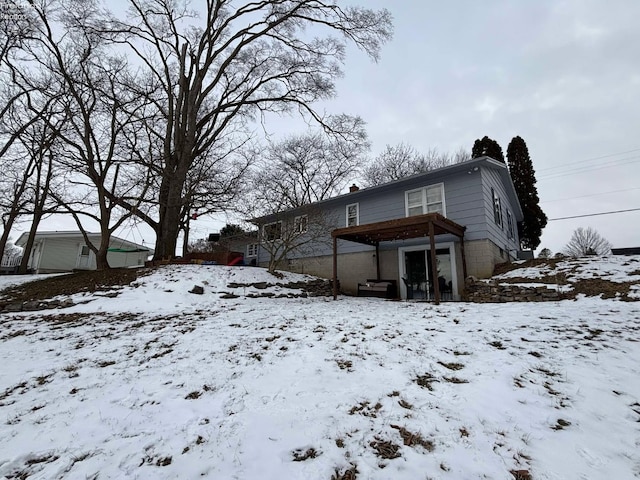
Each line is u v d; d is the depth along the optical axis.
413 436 2.44
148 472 2.10
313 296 12.44
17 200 15.24
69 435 2.59
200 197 15.90
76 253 23.88
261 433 2.52
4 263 37.47
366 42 16.50
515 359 3.85
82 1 13.42
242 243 19.72
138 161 13.52
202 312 8.02
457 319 6.15
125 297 9.18
